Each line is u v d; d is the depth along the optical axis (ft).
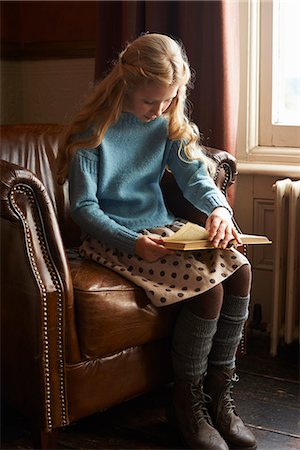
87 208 7.09
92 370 6.71
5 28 11.32
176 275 6.85
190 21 9.14
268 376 8.51
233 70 9.03
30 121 11.65
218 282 6.77
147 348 7.13
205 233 6.90
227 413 7.04
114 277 6.87
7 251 6.62
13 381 6.85
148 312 6.88
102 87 7.29
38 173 8.18
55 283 6.41
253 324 9.81
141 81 6.82
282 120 9.71
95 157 7.27
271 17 9.42
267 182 9.54
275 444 7.02
